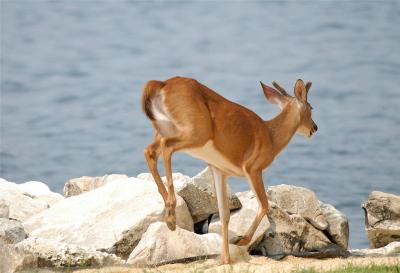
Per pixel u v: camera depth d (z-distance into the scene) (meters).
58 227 31.19
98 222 31.20
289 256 31.20
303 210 33.12
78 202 32.47
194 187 32.16
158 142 27.31
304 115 30.17
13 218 33.19
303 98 30.20
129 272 27.38
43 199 35.72
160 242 29.36
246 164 28.16
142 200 31.86
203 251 29.75
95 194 32.66
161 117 27.16
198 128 26.78
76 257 28.22
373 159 71.25
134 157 79.56
